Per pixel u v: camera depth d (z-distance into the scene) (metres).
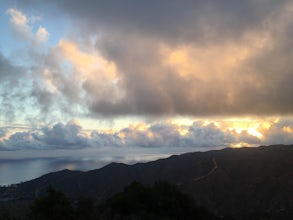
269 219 56.88
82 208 41.34
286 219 56.12
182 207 44.34
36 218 38.62
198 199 72.50
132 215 40.31
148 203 42.66
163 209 42.25
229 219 54.06
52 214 38.41
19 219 39.91
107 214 41.66
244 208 66.31
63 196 41.06
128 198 42.16
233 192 75.38
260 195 71.69
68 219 38.03
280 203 65.25
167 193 45.44
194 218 44.75
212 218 48.06
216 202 71.88
